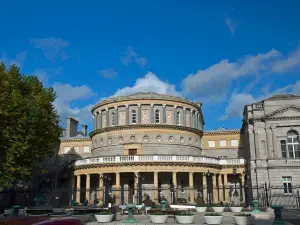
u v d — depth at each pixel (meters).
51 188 68.25
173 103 64.44
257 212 34.22
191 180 54.28
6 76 43.84
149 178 55.88
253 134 54.97
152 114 63.06
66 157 85.31
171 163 53.47
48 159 82.88
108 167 54.47
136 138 61.53
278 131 53.78
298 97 54.41
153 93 67.56
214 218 24.78
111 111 65.38
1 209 43.69
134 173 53.53
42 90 48.84
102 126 66.38
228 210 37.97
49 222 10.84
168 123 63.56
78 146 86.00
